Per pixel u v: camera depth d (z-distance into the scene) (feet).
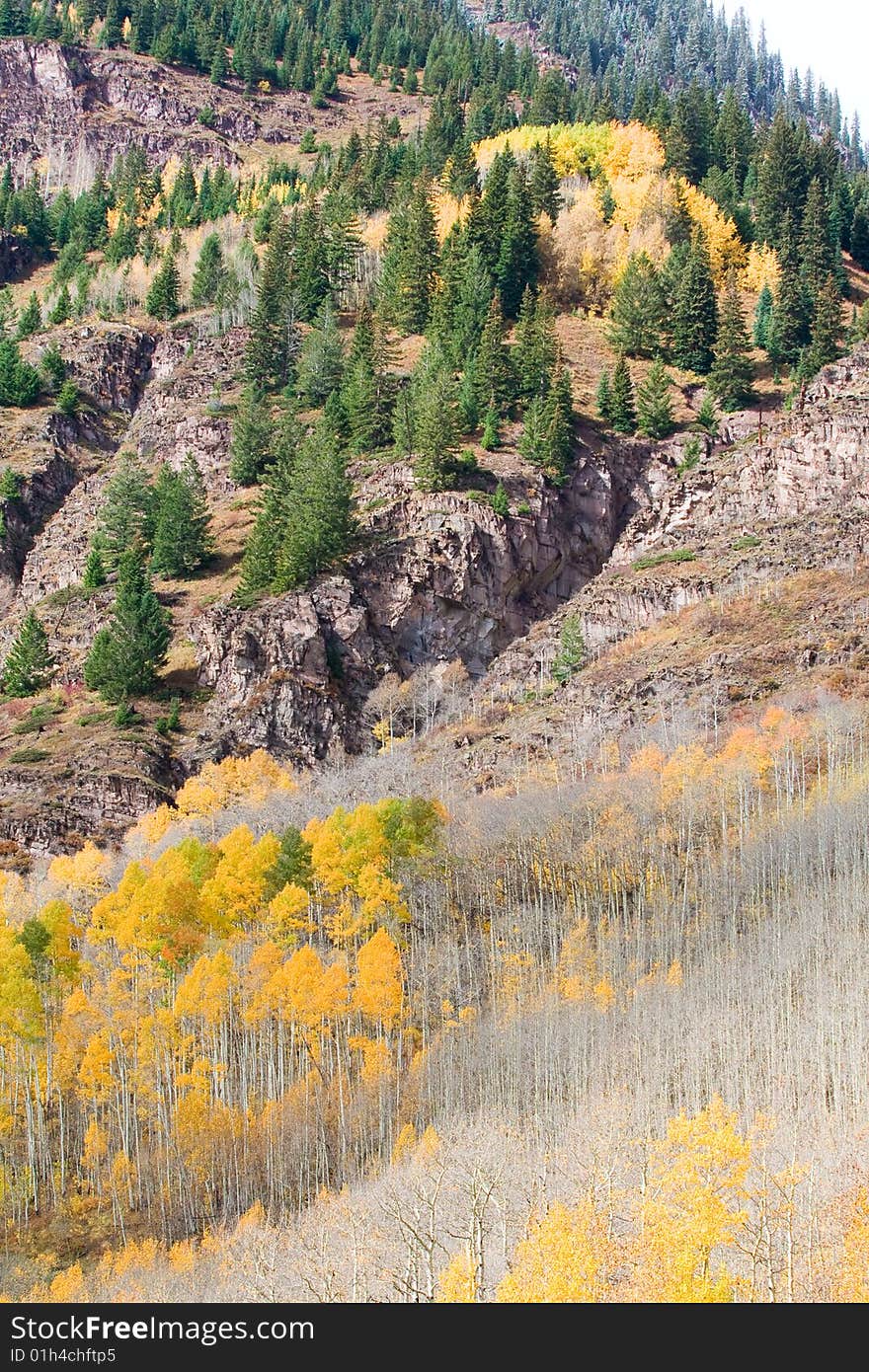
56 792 455.22
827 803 385.29
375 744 509.76
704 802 398.21
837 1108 263.90
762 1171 225.97
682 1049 296.92
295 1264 245.45
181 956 334.44
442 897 371.56
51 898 377.91
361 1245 243.19
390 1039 327.47
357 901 371.97
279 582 532.73
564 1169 254.47
